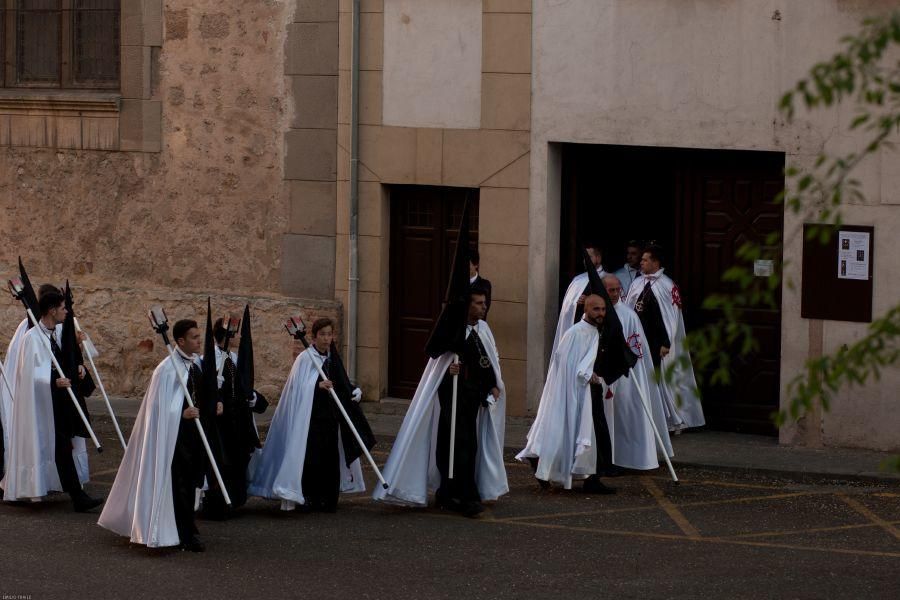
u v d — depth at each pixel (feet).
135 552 34.58
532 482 42.60
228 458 37.76
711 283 48.57
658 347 46.91
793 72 44.93
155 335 55.11
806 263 44.98
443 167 50.49
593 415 40.68
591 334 40.52
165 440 34.22
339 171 52.01
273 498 38.75
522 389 50.19
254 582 31.89
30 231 56.59
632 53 47.26
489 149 49.75
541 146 49.06
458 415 38.14
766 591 30.89
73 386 39.04
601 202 52.31
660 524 37.22
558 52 48.39
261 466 38.99
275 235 53.36
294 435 38.22
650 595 30.63
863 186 43.96
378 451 47.01
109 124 55.11
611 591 30.99
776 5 44.98
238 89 53.31
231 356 40.11
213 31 53.42
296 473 37.96
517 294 49.93
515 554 34.24
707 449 45.93
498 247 50.06
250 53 53.01
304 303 52.85
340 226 52.21
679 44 46.55
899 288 43.80
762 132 45.52
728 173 48.08
